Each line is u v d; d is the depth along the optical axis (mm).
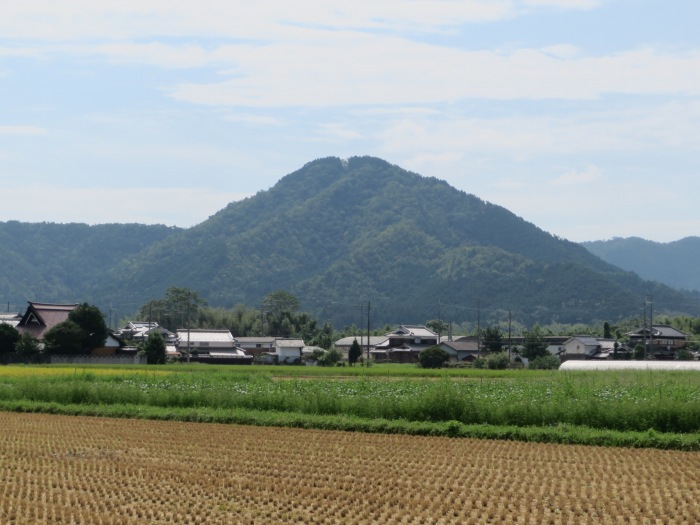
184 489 22625
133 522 19172
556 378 53406
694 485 22922
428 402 34375
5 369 66938
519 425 32812
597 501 21000
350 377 62969
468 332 186875
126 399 41812
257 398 38906
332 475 24547
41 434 33031
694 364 67250
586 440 30109
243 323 159500
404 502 21000
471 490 22391
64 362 83688
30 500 21531
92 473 24938
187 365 80188
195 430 34062
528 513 19859
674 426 30844
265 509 20500
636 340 117125
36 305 92875
